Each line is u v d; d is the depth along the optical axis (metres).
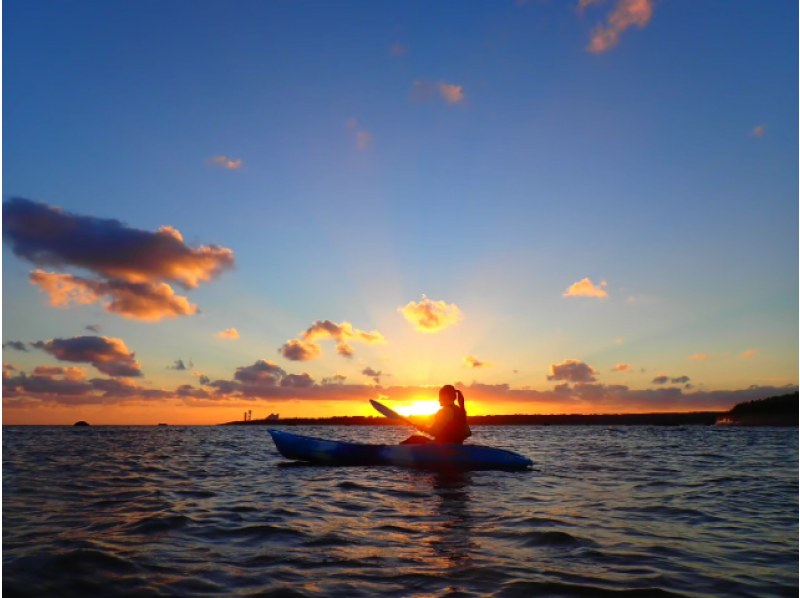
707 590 3.68
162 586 3.61
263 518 5.91
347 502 6.98
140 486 8.50
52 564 4.05
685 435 33.78
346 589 3.58
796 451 17.59
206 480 9.27
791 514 6.38
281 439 12.21
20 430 45.78
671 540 5.05
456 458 10.92
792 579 3.93
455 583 3.72
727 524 5.80
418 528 5.43
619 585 3.73
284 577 3.82
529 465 10.93
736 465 12.40
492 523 5.68
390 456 11.33
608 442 24.31
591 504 6.93
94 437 28.70
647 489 8.34
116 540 4.85
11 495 7.53
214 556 4.35
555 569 4.07
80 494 7.64
